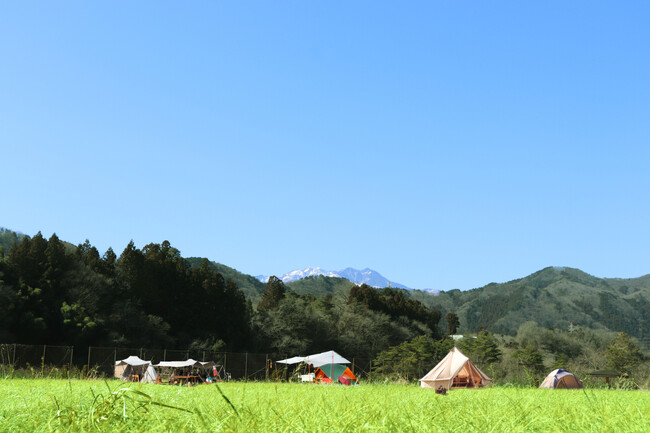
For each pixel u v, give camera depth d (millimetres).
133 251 68438
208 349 62656
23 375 20203
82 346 53375
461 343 79625
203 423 3623
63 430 3512
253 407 4930
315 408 4918
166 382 29562
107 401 3836
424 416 4367
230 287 75688
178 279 69688
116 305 59750
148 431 3600
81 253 68000
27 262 57062
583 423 4238
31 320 51281
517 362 71875
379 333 90562
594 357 105875
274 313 77062
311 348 75125
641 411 5246
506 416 4512
